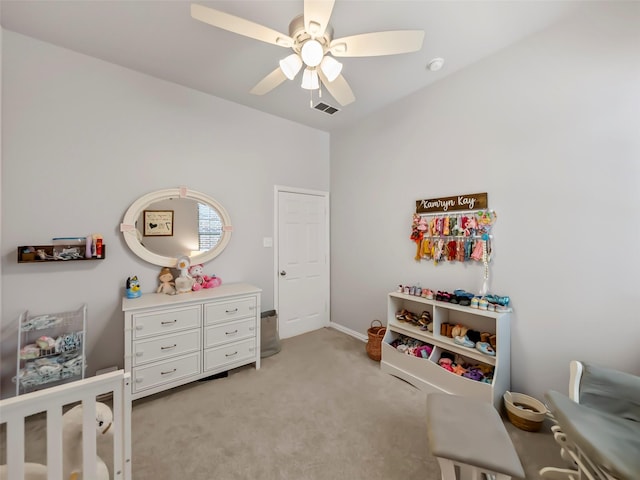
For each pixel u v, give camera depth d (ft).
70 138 6.71
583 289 5.55
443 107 7.88
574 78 5.59
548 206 5.98
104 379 3.19
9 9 5.38
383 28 5.86
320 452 5.08
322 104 9.51
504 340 6.29
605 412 4.12
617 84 5.12
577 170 5.59
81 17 5.62
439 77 7.83
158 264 7.88
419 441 5.38
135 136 7.58
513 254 6.53
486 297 6.78
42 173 6.39
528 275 6.29
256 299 8.27
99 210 7.09
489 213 6.89
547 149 5.98
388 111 9.52
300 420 5.96
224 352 7.66
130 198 7.52
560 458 4.90
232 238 9.45
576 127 5.59
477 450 3.51
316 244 11.87
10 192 6.06
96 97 7.02
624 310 5.09
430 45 6.45
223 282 9.28
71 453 3.47
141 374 6.43
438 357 7.44
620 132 5.10
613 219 5.19
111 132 7.23
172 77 7.88
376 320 10.01
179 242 8.29
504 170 6.65
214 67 7.40
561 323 5.83
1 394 5.99
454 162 7.64
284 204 10.84
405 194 9.04
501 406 6.15
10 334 6.08
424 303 8.02
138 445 5.21
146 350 6.49
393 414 6.19
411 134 8.79
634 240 4.97
